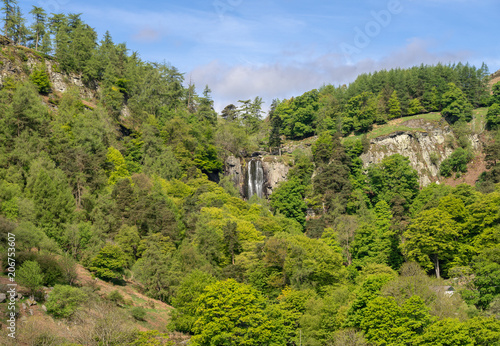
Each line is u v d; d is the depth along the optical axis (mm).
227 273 86000
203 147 163750
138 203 98250
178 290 75375
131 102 166625
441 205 111750
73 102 136625
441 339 53250
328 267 87438
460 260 96562
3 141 99938
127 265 87938
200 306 64812
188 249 90688
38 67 144250
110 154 122688
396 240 117188
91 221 94625
